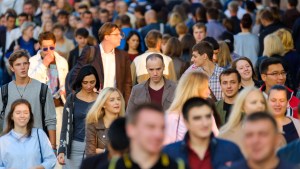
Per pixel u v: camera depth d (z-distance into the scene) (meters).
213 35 31.05
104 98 18.48
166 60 23.91
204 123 14.19
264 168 12.59
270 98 17.36
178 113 16.52
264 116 12.48
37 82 20.78
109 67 22.80
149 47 24.36
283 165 12.62
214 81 21.45
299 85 23.61
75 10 41.84
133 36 27.41
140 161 12.32
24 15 35.12
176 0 40.88
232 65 21.30
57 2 39.47
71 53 29.03
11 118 18.92
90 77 20.23
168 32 32.19
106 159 14.02
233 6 33.94
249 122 12.48
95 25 35.66
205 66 21.58
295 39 29.75
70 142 20.09
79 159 20.06
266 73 20.09
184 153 14.36
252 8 35.53
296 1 34.16
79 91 20.31
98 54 22.75
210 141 14.41
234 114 15.86
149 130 12.08
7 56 32.12
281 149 14.92
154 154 12.28
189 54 25.64
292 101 19.11
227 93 18.80
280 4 38.62
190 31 33.19
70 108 20.17
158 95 20.34
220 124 16.88
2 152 18.84
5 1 40.44
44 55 23.47
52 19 37.09
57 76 23.52
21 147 18.89
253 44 28.62
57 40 30.88
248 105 15.79
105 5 40.59
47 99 20.73
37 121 20.69
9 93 20.61
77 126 20.14
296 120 17.34
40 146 19.02
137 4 39.62
